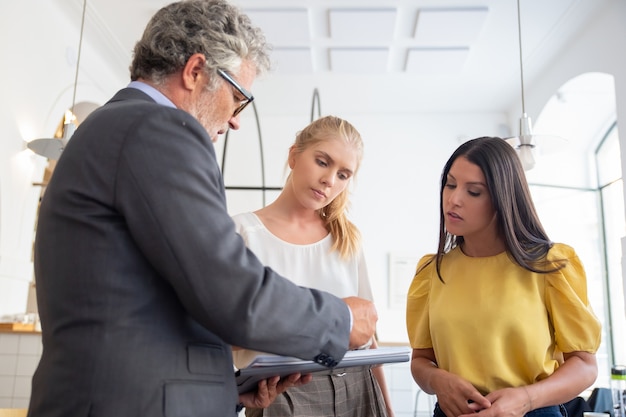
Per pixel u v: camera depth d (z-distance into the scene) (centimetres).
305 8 469
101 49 537
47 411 97
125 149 100
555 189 590
